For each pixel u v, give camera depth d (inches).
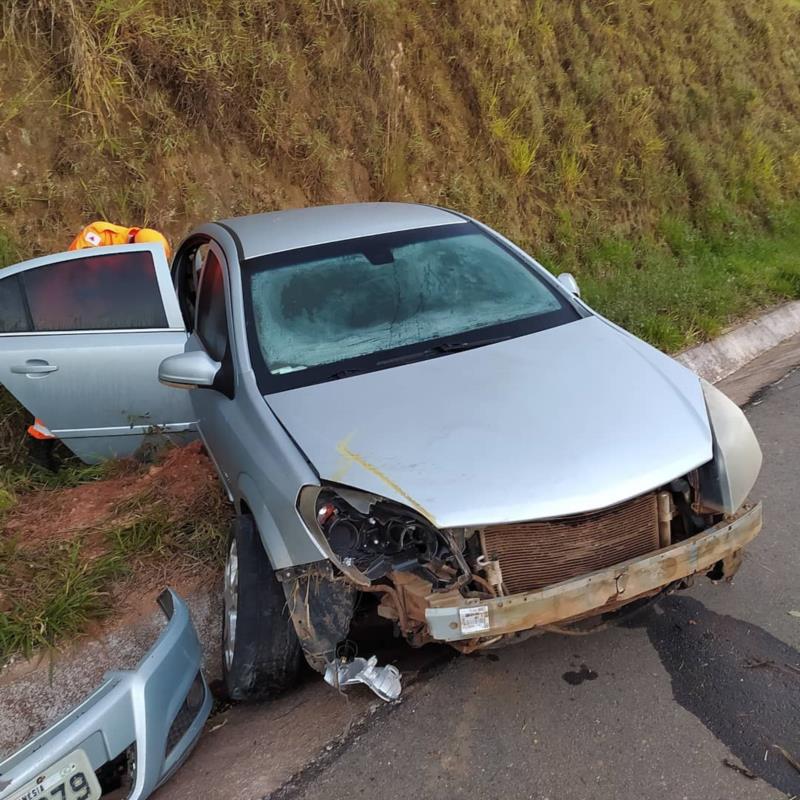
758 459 120.8
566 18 431.8
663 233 417.1
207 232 183.0
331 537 106.4
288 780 106.0
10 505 177.3
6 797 87.8
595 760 104.0
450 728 111.8
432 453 110.6
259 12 313.3
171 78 291.9
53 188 263.7
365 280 152.4
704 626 130.0
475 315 148.5
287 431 122.0
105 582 142.8
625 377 127.4
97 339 186.7
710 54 529.3
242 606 117.6
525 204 369.7
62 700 125.9
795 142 569.9
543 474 106.0
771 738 105.3
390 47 344.5
